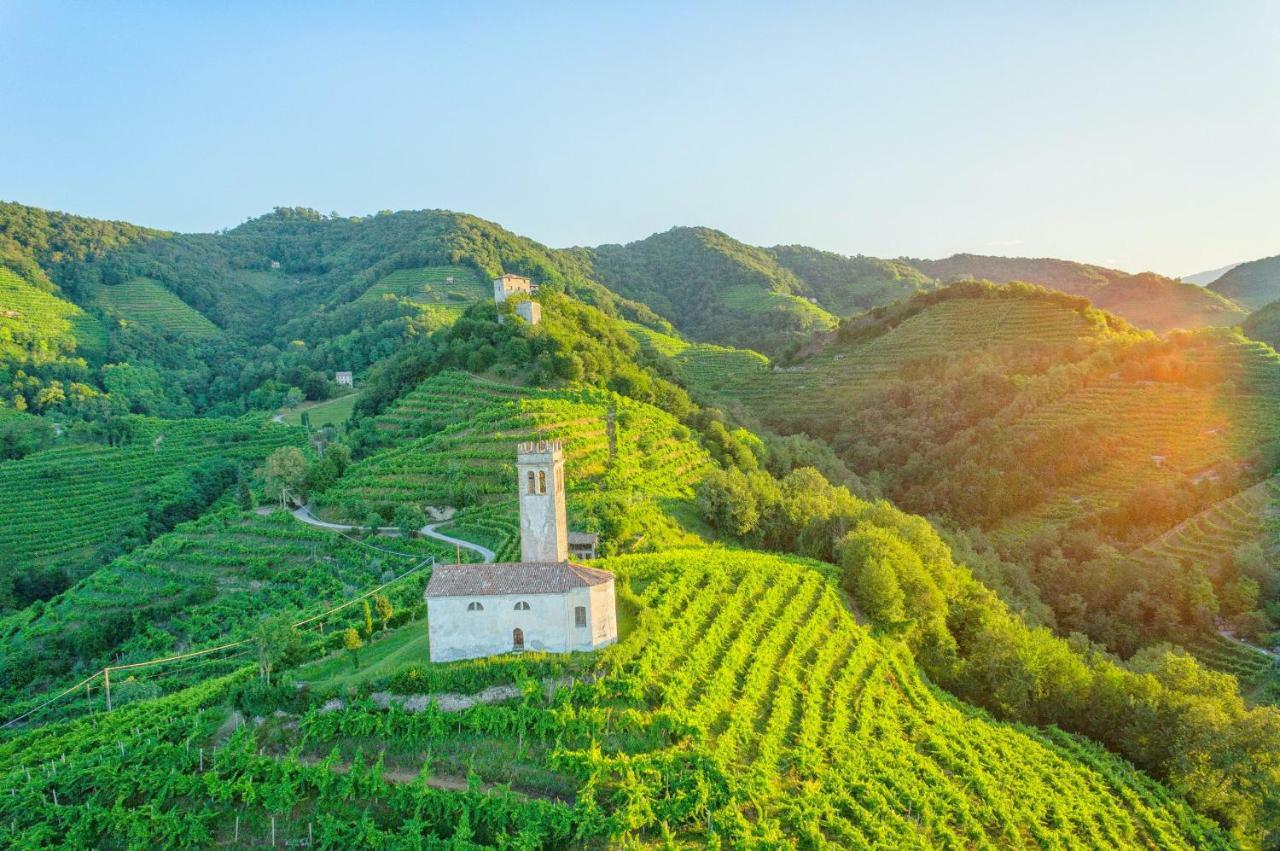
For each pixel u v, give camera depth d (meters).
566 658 56.06
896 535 96.00
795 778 54.06
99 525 151.75
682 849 45.75
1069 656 77.31
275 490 128.88
